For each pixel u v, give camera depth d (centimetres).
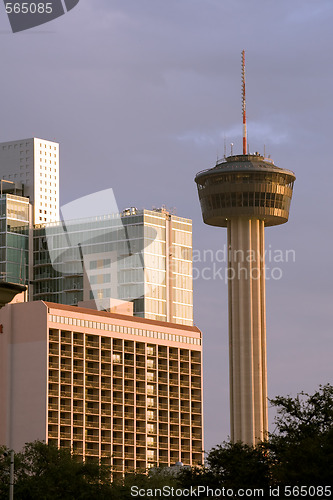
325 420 15250
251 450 15862
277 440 15325
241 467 14925
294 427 15350
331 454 14000
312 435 15075
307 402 15475
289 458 14175
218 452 15725
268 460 15150
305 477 13888
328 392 15488
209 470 16112
